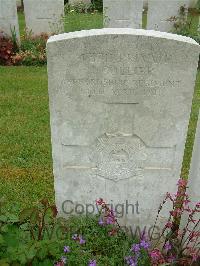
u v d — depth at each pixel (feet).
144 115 2.72
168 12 8.38
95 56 2.51
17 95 5.95
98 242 3.05
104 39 2.45
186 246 2.99
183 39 2.46
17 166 4.20
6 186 3.86
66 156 2.95
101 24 8.87
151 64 2.52
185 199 3.10
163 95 2.63
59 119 2.77
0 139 4.71
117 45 2.47
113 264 2.88
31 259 2.55
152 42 2.45
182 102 2.64
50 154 4.42
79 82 2.61
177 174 2.96
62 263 2.69
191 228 3.04
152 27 8.59
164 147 2.84
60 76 2.59
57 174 3.04
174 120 2.72
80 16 9.66
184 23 8.48
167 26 8.55
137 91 2.62
